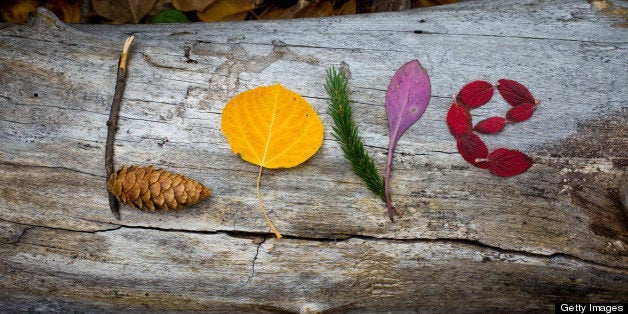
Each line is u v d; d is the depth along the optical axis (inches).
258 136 15.6
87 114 16.1
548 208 15.9
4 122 15.9
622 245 15.8
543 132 16.1
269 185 15.9
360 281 16.3
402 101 16.2
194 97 16.3
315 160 16.0
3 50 16.4
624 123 16.1
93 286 16.4
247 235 15.9
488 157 15.9
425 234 15.9
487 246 16.0
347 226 15.9
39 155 15.8
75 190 15.8
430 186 15.9
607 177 15.9
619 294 16.4
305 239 16.0
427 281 16.3
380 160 16.1
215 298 16.6
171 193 15.2
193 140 16.0
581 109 16.3
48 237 15.9
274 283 16.3
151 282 16.3
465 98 16.4
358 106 16.4
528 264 16.0
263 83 16.6
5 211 15.8
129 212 15.9
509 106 16.4
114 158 15.9
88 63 16.5
